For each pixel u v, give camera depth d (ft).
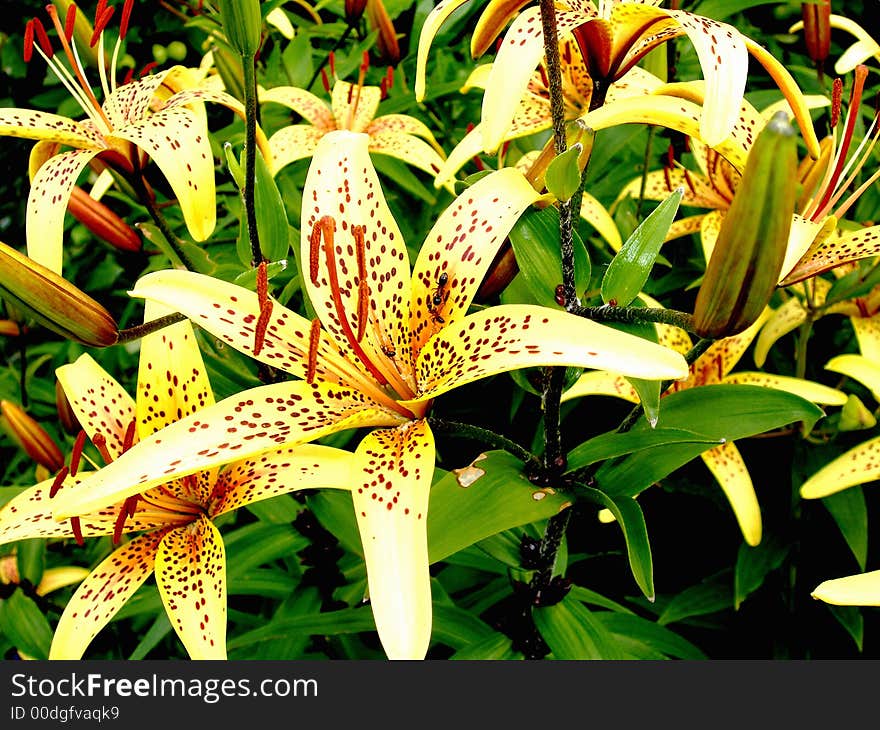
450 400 1.78
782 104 1.65
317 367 1.24
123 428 1.37
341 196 1.28
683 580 1.85
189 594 1.27
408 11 2.11
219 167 1.83
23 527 1.32
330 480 1.29
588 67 1.29
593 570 1.88
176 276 1.22
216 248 1.87
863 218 1.70
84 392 1.36
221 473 1.32
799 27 1.69
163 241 1.52
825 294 1.64
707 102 1.15
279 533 1.65
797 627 1.72
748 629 1.77
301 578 1.72
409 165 1.86
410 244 1.76
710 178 1.63
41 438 1.68
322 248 1.26
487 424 1.79
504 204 1.26
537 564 1.46
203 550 1.30
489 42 1.32
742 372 1.59
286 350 1.24
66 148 1.53
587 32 1.25
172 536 1.33
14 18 2.81
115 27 2.63
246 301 1.24
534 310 1.19
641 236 1.23
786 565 1.70
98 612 1.29
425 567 1.13
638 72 1.50
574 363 1.14
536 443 1.66
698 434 1.25
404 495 1.17
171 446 1.17
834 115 1.31
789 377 1.60
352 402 1.24
